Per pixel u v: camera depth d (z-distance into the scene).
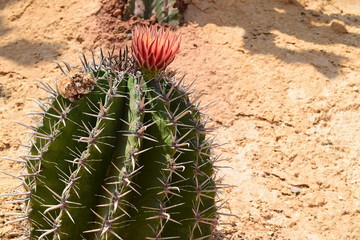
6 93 1.24
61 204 0.73
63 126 0.74
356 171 1.12
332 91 1.30
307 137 1.19
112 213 0.72
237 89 1.28
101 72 0.77
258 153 1.14
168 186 0.73
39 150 0.75
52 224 0.76
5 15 1.50
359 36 1.53
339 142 1.18
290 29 1.52
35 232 0.77
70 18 1.47
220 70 1.33
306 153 1.15
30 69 1.31
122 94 0.75
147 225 0.74
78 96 0.74
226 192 1.05
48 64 1.33
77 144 0.75
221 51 1.39
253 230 0.98
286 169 1.12
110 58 0.78
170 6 1.45
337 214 1.03
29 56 1.35
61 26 1.45
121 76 0.75
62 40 1.41
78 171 0.72
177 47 0.76
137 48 0.75
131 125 0.72
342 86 1.32
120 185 0.72
